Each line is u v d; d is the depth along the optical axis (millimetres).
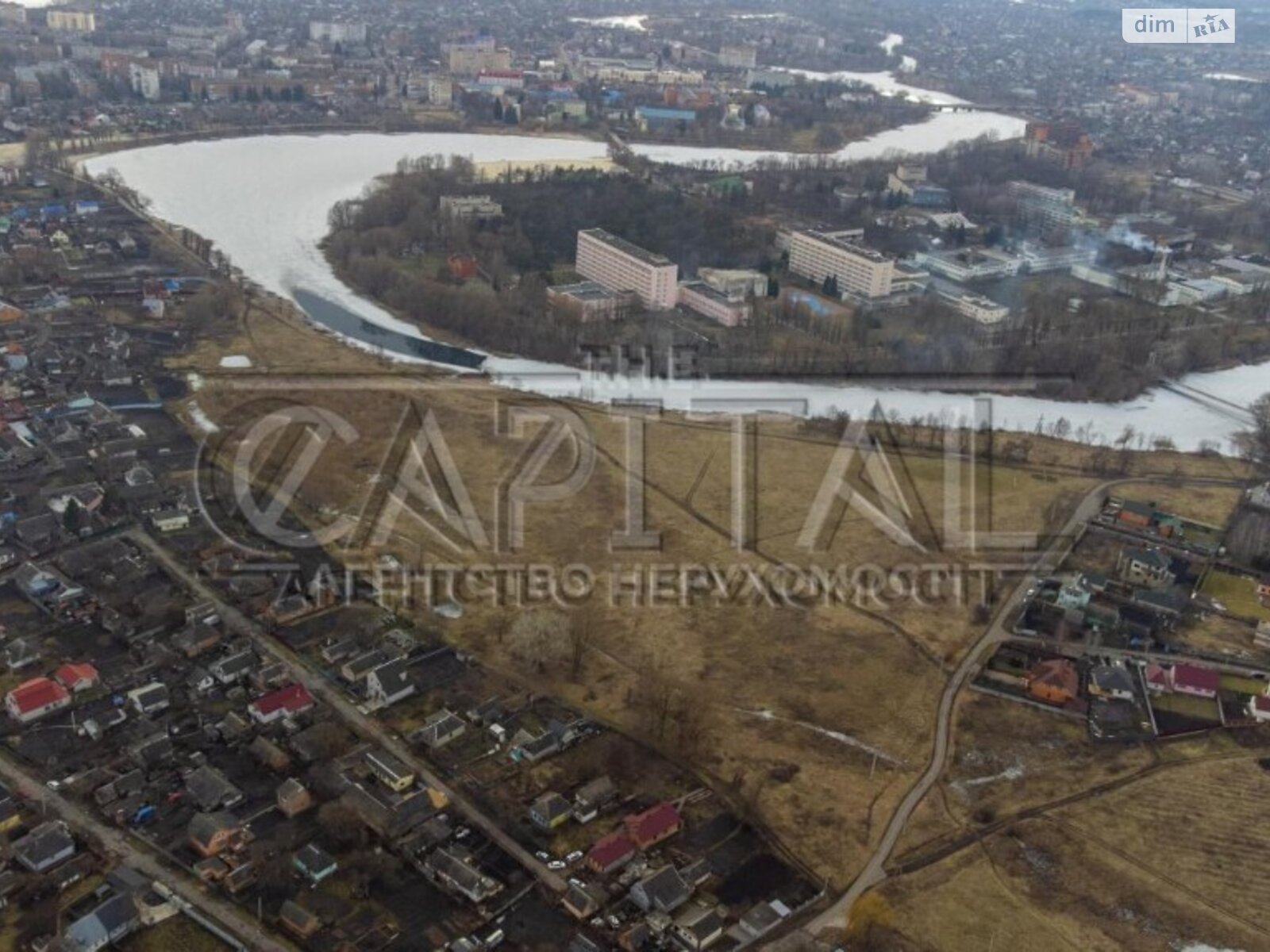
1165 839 198000
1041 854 193250
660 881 180375
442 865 181750
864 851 192500
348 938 170125
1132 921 180500
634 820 192125
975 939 175375
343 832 187000
